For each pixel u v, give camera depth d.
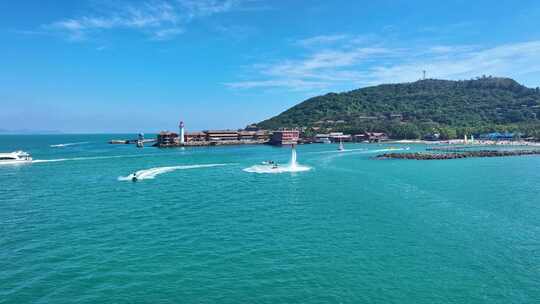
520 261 31.95
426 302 25.14
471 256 33.12
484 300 25.44
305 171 97.56
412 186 71.25
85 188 70.12
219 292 26.36
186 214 48.69
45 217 47.16
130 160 133.38
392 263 31.50
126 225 43.28
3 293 26.19
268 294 26.08
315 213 49.16
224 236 38.94
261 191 66.62
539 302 25.16
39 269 30.28
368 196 61.16
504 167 105.31
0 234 39.69
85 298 25.50
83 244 36.41
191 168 105.19
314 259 32.34
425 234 39.53
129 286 27.25
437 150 188.00
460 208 51.66
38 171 98.00
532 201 56.25
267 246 35.72
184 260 32.12
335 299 25.42
